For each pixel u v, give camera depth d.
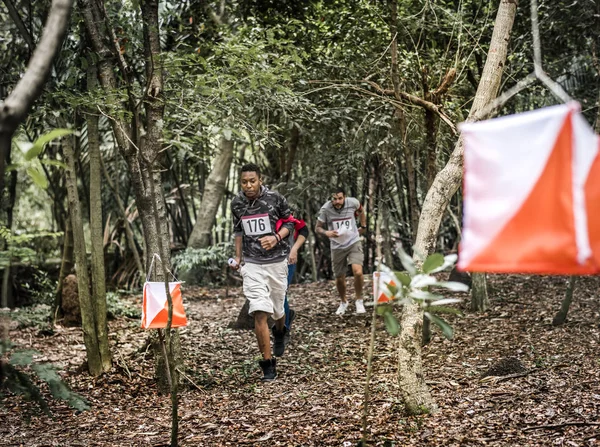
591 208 1.70
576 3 7.74
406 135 6.70
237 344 6.98
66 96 4.94
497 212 1.76
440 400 4.69
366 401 2.83
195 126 5.79
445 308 2.74
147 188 5.28
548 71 8.81
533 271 1.69
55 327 8.02
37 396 3.30
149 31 5.23
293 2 7.69
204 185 13.20
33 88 2.03
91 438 4.23
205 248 12.43
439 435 3.95
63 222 12.12
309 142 9.33
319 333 7.27
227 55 5.45
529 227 1.72
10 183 10.55
